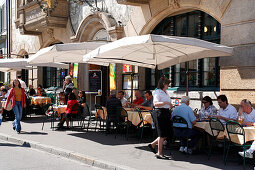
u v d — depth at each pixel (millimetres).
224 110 8594
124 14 15000
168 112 7812
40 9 18750
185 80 12758
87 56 10219
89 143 9570
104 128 12766
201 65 12062
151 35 7602
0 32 27469
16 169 6754
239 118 7953
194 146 8836
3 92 16219
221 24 10711
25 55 24250
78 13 17969
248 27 9930
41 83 22703
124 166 6820
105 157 7715
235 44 10258
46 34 20750
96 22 16453
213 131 7902
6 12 25938
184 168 6840
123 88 15055
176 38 7914
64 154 8281
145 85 14336
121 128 11445
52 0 18062
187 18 12609
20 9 20719
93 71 16156
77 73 17703
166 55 10258
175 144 9742
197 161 7555
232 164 7316
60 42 20484
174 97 12688
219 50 8672
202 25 12000
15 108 11398
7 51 25844
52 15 18172
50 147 8805
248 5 9922
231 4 10375
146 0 13438
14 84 11469
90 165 7426
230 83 10398
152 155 8102
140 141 9938
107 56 10375
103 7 16375
